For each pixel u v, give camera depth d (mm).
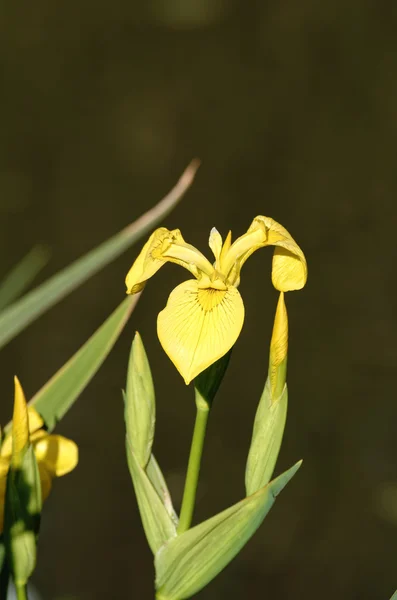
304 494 2762
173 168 4012
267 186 3895
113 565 2564
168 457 2947
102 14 4648
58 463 1144
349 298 3430
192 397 3146
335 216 3725
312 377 3158
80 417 3047
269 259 3559
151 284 3510
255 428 1120
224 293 1091
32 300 1278
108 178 3973
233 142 4078
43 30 4543
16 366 3191
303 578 2535
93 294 3477
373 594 2498
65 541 2596
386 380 3129
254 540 2617
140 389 1120
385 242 3605
